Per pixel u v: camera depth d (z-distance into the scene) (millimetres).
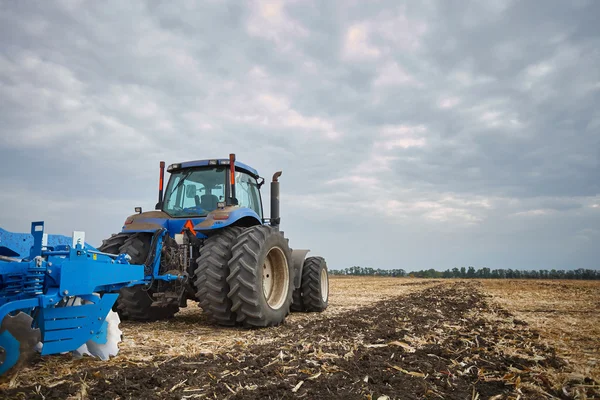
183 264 5473
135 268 3908
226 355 3506
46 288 3041
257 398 2477
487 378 2904
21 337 2652
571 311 7309
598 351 3812
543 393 2627
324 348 3830
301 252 7543
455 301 9289
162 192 6273
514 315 6676
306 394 2555
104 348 3375
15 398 2375
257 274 5129
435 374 2986
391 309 7371
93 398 2408
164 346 3977
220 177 5977
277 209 7168
